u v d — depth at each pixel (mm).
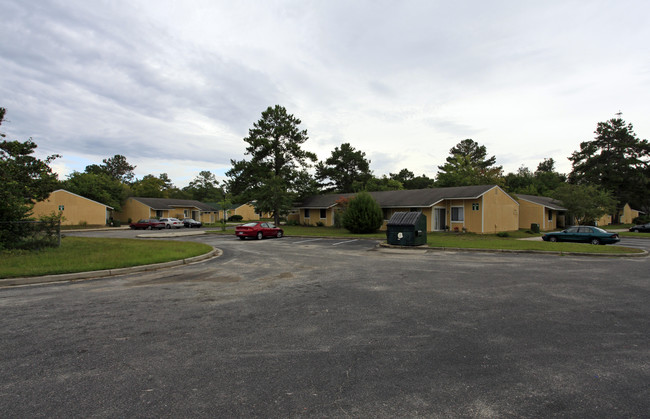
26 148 17078
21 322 5520
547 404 3172
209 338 4840
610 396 3303
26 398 3281
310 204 39344
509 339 4781
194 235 29250
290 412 3068
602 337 4855
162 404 3189
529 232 29875
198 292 7680
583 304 6582
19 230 13820
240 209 71750
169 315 5918
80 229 39000
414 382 3598
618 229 38781
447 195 29547
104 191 50188
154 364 4020
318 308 6344
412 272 10219
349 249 17250
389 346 4551
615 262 12391
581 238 20344
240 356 4250
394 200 32094
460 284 8445
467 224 28594
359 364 4023
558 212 38406
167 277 9562
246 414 3035
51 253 12797
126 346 4551
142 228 41750
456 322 5512
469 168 51312
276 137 39344
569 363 4031
